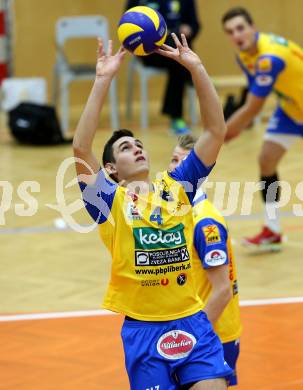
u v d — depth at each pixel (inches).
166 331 422.9
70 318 671.8
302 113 851.4
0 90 1801.2
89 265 822.5
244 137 1472.7
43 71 1811.0
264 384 532.7
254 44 854.5
